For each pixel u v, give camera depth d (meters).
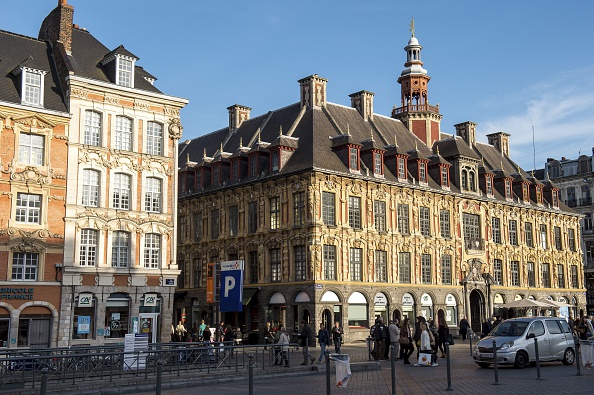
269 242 50.19
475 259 58.25
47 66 39.38
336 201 48.94
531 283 64.38
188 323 56.38
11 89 36.25
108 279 37.69
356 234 49.62
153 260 40.03
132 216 39.19
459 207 58.09
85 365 23.53
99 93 38.66
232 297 30.59
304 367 26.97
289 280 48.22
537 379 21.61
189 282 56.97
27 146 36.06
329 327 47.00
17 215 35.28
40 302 35.12
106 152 38.50
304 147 50.66
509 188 63.78
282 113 58.03
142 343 26.69
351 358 33.22
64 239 36.38
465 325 47.88
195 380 23.33
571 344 27.77
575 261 70.00
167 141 41.16
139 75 42.16
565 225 69.69
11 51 38.69
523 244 63.78
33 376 21.17
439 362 29.95
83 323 36.81
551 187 68.94
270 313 49.72
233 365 27.50
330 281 47.28
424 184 55.38
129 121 40.00
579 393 18.14
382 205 52.28
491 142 72.94
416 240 53.78
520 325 27.27
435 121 63.50
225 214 54.41
